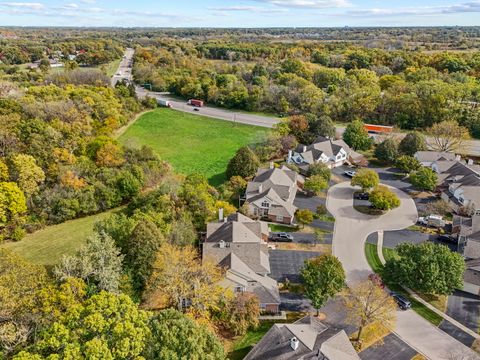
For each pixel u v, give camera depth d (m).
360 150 102.25
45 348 28.48
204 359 30.41
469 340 42.34
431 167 88.12
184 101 159.25
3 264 35.69
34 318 33.62
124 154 78.69
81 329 29.34
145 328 30.78
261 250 53.91
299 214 64.62
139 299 44.16
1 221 58.78
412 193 78.75
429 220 66.12
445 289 46.22
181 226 54.09
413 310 46.78
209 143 109.81
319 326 39.91
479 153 98.62
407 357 39.84
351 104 126.62
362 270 54.53
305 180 80.25
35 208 64.38
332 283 43.97
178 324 32.22
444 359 39.72
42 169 69.56
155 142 109.62
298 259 56.75
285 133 101.81
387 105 123.88
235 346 40.84
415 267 47.53
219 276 44.97
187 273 43.81
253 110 144.38
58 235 62.00
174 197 61.69
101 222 51.88
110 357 27.52
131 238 46.38
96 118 103.12
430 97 116.38
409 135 95.12
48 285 36.53
